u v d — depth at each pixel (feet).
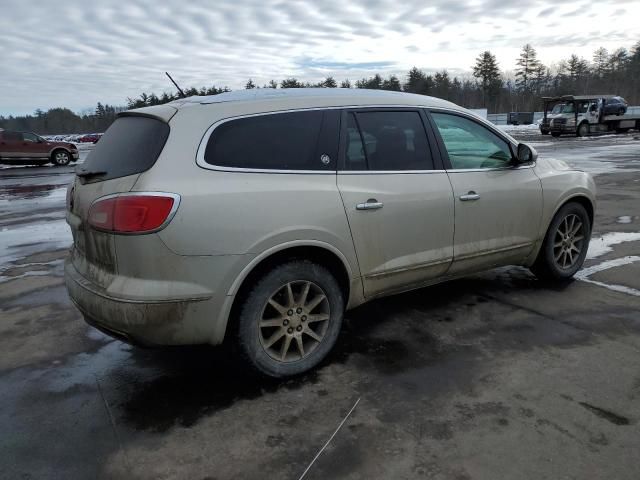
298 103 10.73
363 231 11.00
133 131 10.12
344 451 8.23
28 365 11.66
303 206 10.07
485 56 276.62
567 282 15.90
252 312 9.84
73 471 7.99
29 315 14.76
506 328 12.64
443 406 9.37
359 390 10.03
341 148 10.94
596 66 303.89
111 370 11.31
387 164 11.60
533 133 120.78
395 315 13.71
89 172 10.03
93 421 9.34
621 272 16.60
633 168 45.24
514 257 14.37
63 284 17.61
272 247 9.69
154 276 8.92
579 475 7.51
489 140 13.75
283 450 8.32
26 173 63.10
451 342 12.00
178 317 9.10
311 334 10.71
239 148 9.82
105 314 9.20
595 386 9.86
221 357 11.73
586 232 16.07
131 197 8.84
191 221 8.94
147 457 8.27
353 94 11.68
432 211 12.07
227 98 10.39
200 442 8.60
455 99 280.51
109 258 9.25
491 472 7.64
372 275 11.37
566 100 104.37
